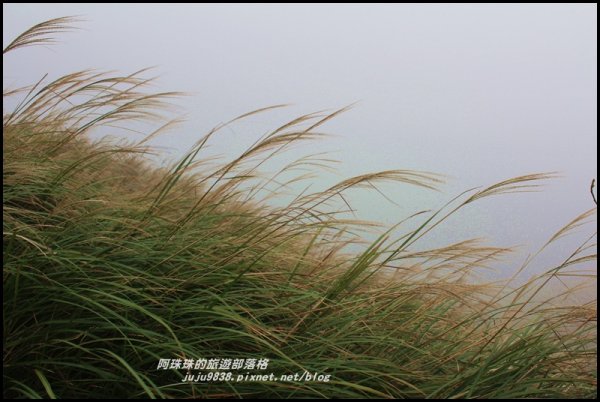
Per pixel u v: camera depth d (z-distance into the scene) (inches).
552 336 89.4
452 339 95.5
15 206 95.4
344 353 82.9
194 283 84.4
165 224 96.0
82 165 114.5
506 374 81.5
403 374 78.7
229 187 94.7
